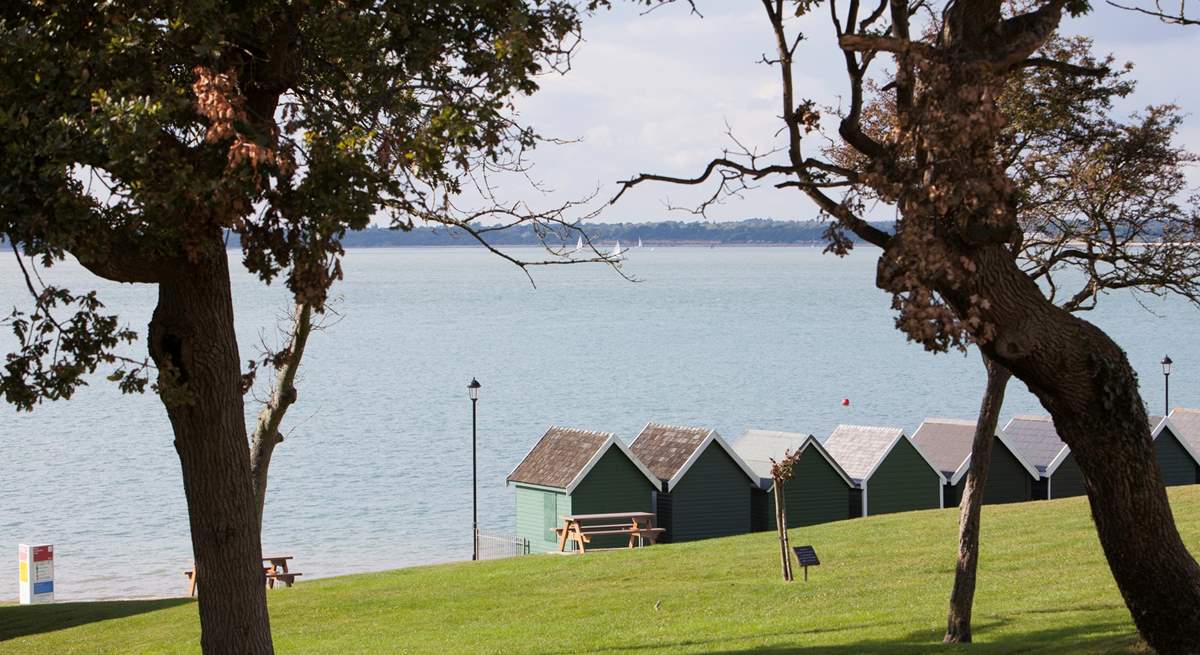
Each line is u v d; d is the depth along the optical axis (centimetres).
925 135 1381
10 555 7256
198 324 1894
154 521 8394
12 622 3984
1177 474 7194
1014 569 3797
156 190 1593
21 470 10838
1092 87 2492
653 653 2792
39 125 1581
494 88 1811
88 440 12975
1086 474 1631
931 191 1372
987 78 1431
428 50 1838
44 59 1612
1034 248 2698
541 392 17100
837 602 3428
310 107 1920
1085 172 2492
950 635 2683
